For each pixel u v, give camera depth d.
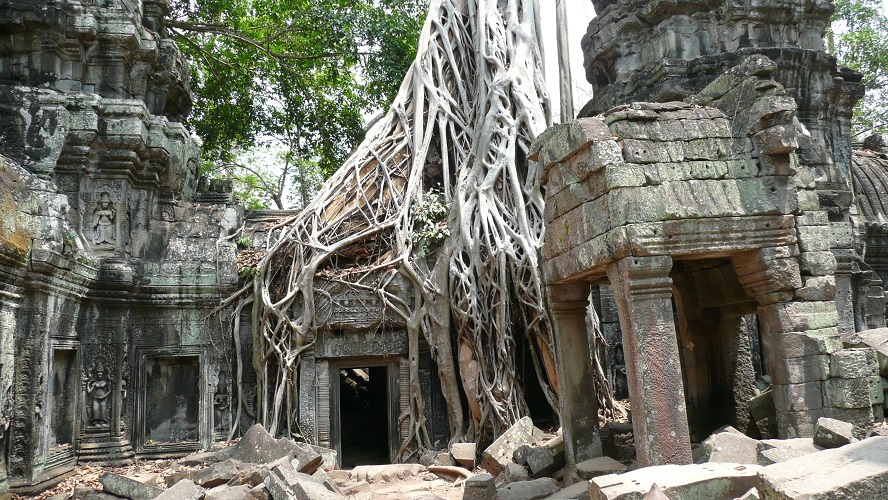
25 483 8.78
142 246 12.13
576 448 7.79
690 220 6.41
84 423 10.84
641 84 12.60
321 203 12.81
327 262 12.35
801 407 6.61
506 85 12.97
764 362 10.37
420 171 13.00
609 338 12.85
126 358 11.37
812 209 7.23
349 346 11.99
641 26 12.99
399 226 12.30
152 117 12.30
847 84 12.37
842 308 10.95
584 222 7.00
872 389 7.02
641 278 6.29
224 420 11.80
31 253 8.95
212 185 14.16
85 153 11.34
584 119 6.82
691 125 6.70
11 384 8.73
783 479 3.86
